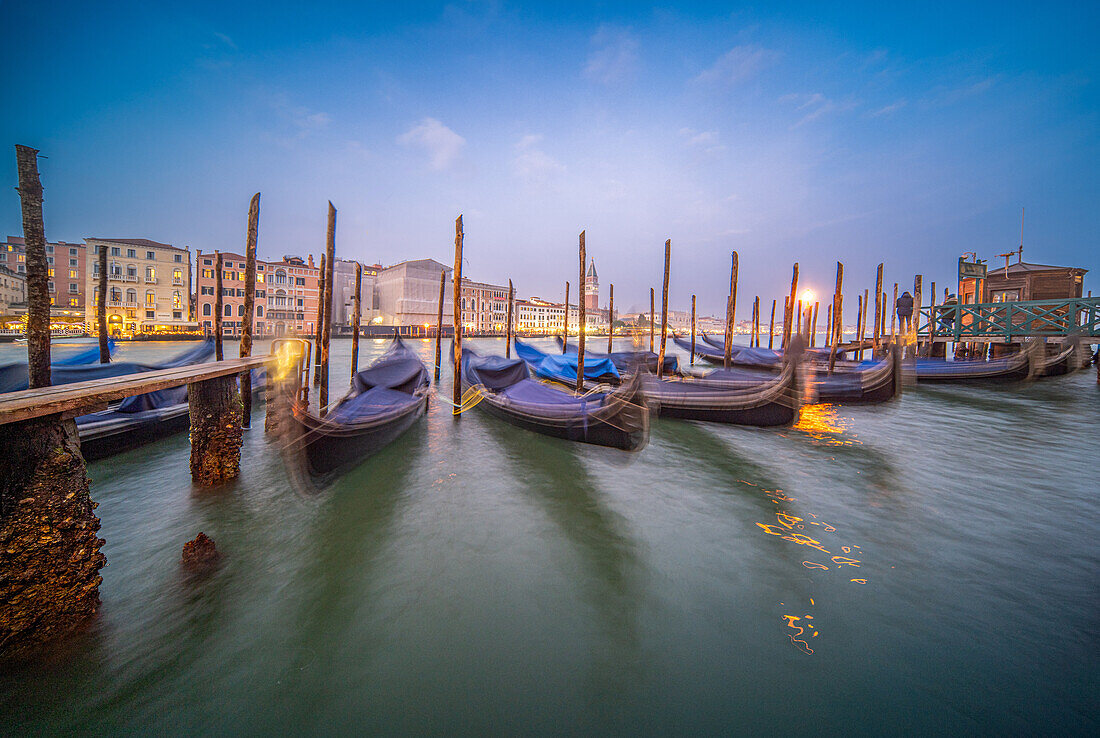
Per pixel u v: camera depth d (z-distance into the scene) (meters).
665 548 5.00
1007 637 3.54
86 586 3.54
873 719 2.87
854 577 4.39
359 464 7.32
